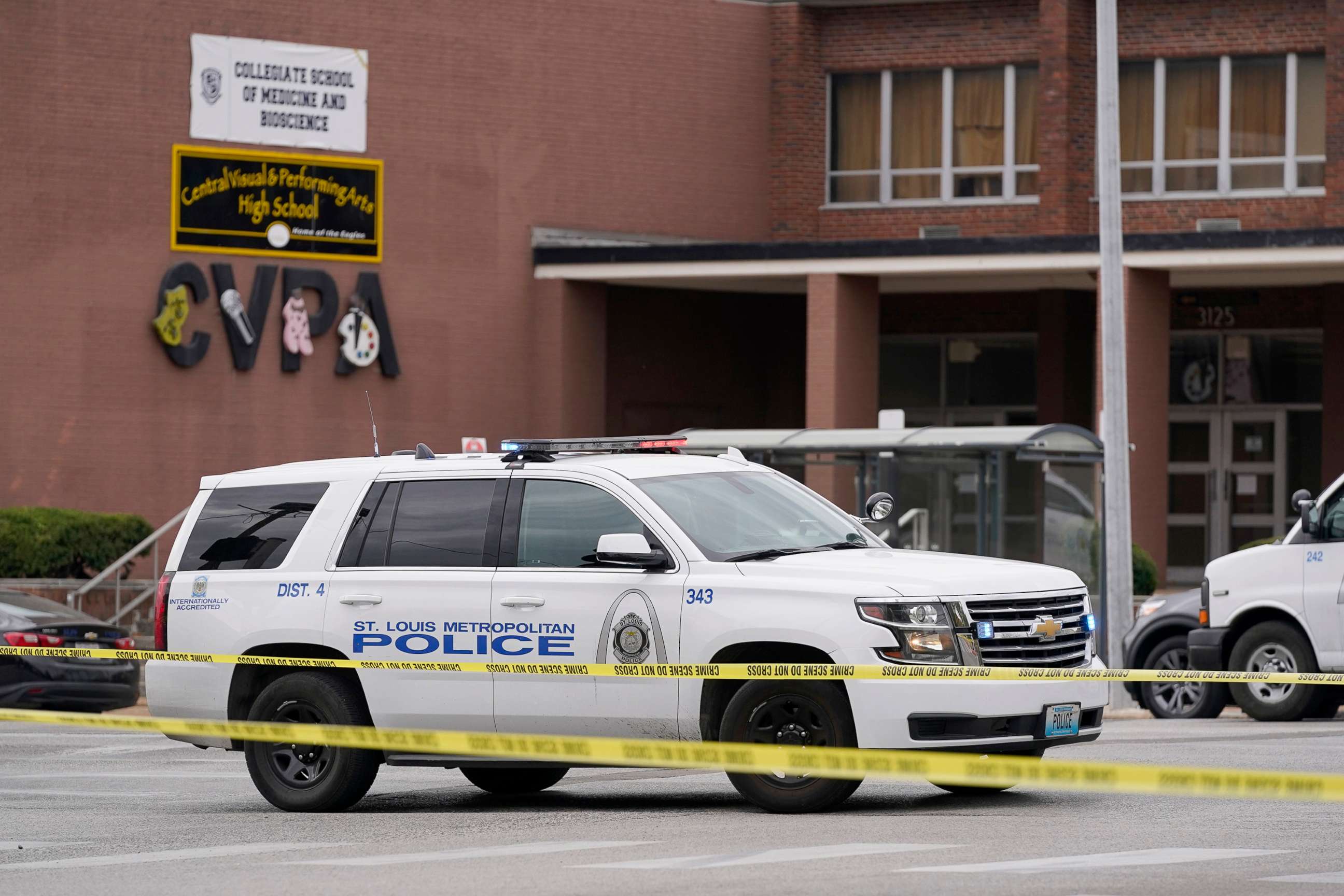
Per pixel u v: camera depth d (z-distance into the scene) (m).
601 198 76.25
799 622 23.98
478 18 73.94
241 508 28.12
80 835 25.30
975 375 81.62
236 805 28.72
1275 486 77.12
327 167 71.19
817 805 24.64
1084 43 75.69
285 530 27.56
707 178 78.25
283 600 27.09
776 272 71.56
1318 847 21.45
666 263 72.88
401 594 26.33
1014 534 52.25
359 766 26.75
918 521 53.69
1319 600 38.69
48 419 67.44
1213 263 66.12
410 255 72.69
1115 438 46.22
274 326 70.44
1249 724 38.34
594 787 30.11
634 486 25.77
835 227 79.62
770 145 79.69
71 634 47.09
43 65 67.38
